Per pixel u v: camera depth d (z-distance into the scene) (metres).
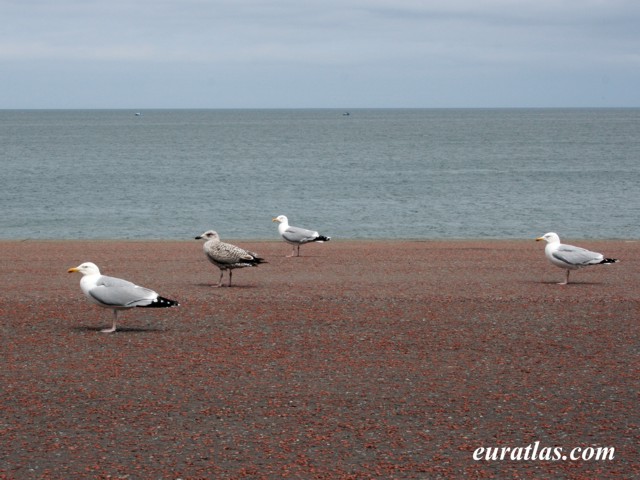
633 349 13.47
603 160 80.94
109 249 26.70
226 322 15.33
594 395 11.05
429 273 21.53
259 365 12.42
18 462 8.73
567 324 15.27
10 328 14.72
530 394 11.08
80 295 17.86
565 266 19.67
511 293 18.41
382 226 37.06
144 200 47.12
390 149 103.12
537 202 46.16
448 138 136.88
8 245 27.80
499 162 78.81
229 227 36.75
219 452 9.03
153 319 15.59
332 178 61.97
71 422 9.90
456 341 13.98
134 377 11.74
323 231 35.62
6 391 11.04
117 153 93.62
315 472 8.54
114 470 8.55
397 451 9.10
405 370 12.21
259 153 94.50
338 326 15.02
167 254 25.39
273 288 19.03
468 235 34.38
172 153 93.94
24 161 79.50
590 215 40.59
